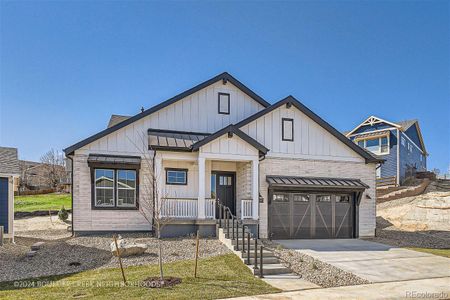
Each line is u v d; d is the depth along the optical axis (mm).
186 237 15562
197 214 16188
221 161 18219
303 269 11484
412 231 21266
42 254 12570
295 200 18281
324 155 19125
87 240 14633
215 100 19078
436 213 23703
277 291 9234
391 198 28328
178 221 15891
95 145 16609
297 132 18828
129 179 16734
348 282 10391
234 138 16734
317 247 15500
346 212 19078
